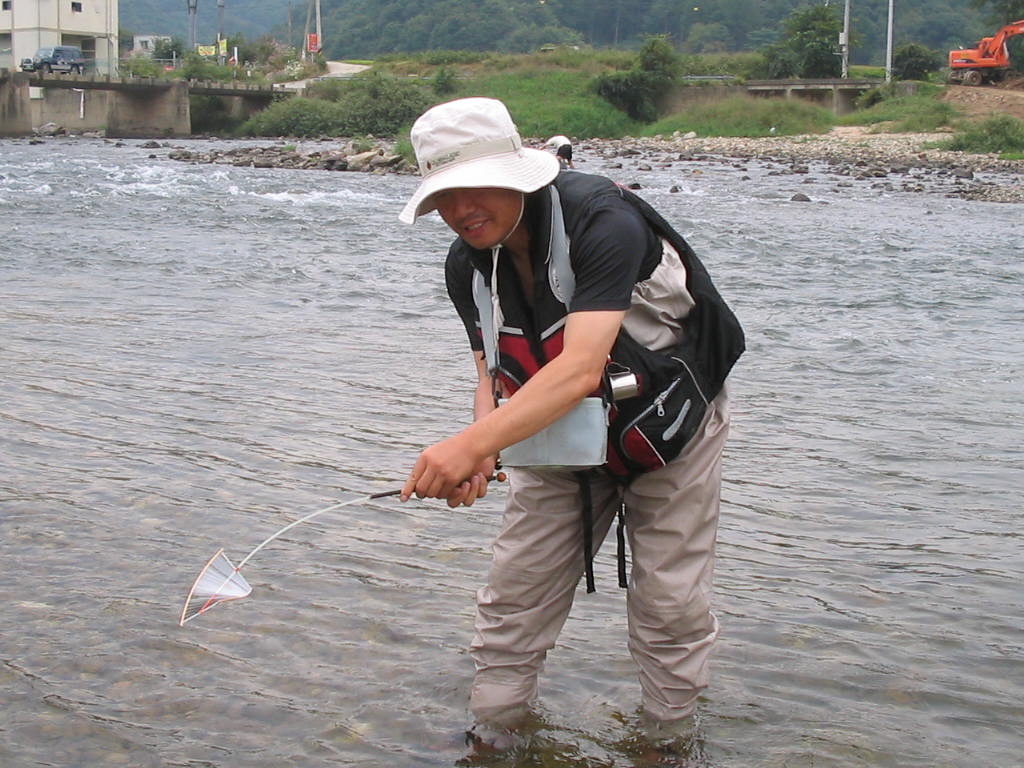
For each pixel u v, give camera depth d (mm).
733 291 10922
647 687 3070
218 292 10039
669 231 2750
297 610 3748
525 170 2531
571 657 3506
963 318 9703
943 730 3125
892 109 53281
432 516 4684
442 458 2512
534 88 58438
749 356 7949
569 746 3016
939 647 3605
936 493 5121
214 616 3678
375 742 3008
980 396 6941
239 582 2945
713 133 50562
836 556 4375
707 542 2934
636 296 2699
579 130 53469
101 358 7332
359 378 7012
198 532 4406
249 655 3441
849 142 44156
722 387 2934
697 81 60031
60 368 7012
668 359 2750
